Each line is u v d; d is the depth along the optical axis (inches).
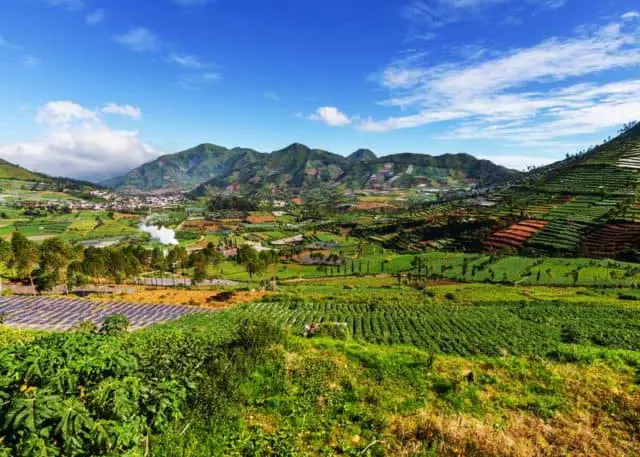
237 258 5467.5
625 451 278.4
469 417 325.7
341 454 270.1
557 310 2755.9
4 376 195.8
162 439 257.6
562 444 285.6
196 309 2837.1
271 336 482.9
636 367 435.5
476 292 3533.5
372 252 6289.4
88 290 3494.1
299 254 6358.3
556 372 419.2
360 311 2923.2
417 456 265.7
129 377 230.5
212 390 318.3
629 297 3139.8
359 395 368.5
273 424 308.0
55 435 181.0
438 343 2041.1
